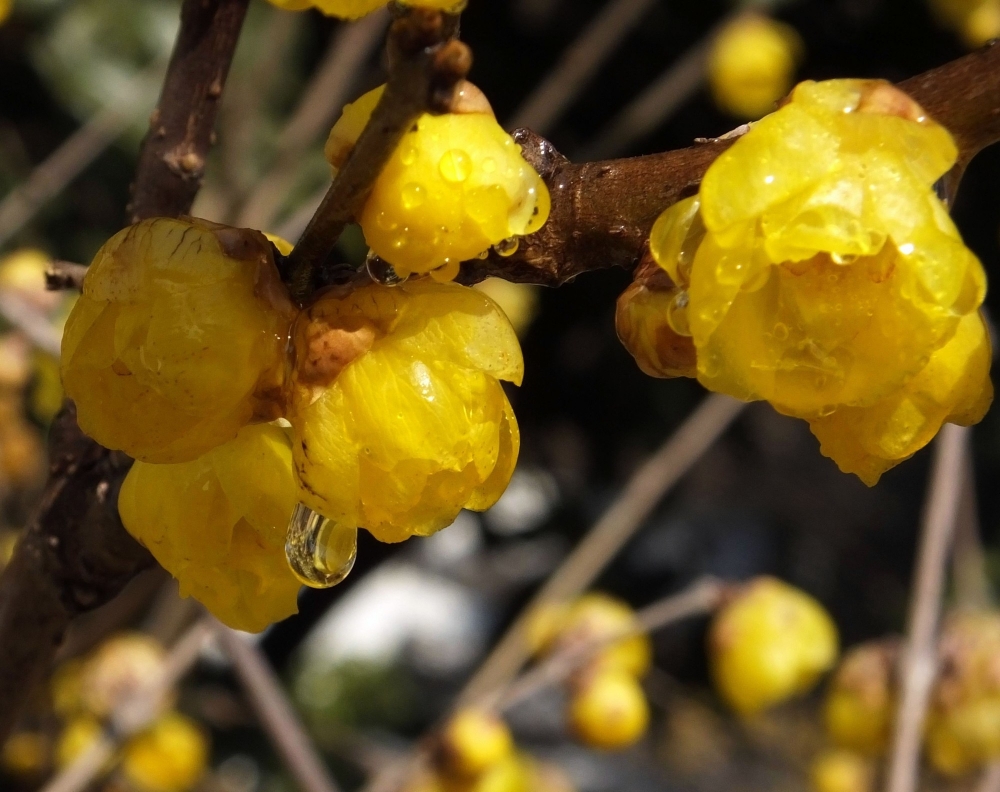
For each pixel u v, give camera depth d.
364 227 0.18
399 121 0.17
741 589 0.43
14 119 0.64
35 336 0.33
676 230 0.18
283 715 0.34
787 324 0.18
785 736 1.00
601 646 0.41
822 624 0.43
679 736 0.96
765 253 0.17
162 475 0.19
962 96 0.18
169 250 0.18
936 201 0.17
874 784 0.43
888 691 0.38
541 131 0.55
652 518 0.88
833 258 0.17
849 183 0.17
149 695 0.35
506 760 0.40
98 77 0.59
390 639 1.07
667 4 0.70
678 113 0.71
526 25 0.70
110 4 0.60
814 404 0.18
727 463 1.02
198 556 0.19
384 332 0.18
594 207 0.19
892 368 0.18
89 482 0.22
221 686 0.60
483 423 0.18
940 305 0.17
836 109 0.17
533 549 0.86
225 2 0.22
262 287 0.18
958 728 0.36
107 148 0.60
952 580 0.60
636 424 0.79
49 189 0.48
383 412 0.18
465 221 0.18
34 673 0.23
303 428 0.18
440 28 0.17
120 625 0.45
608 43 0.56
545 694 0.88
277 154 0.49
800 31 0.72
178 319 0.18
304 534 0.19
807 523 1.04
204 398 0.18
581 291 0.75
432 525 0.18
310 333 0.18
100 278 0.18
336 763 0.68
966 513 0.47
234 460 0.19
